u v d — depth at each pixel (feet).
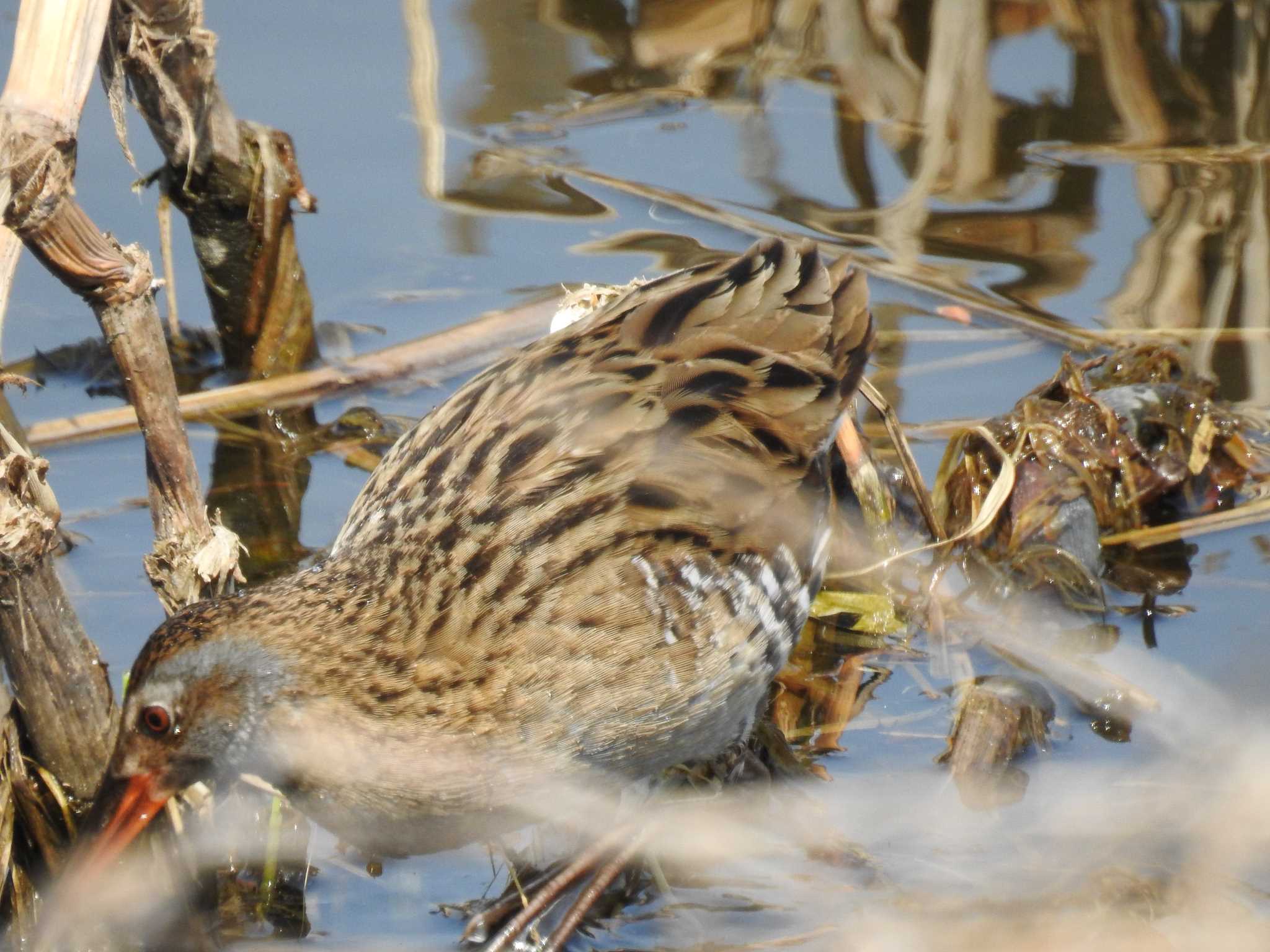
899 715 28.04
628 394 26.23
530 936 24.09
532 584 24.36
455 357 35.99
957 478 32.60
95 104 41.45
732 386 26.68
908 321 36.76
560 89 44.50
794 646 27.55
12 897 24.09
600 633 24.39
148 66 31.71
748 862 25.13
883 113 43.62
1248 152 41.52
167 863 24.04
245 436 34.35
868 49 46.14
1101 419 32.65
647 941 23.80
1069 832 25.22
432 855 25.85
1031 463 32.35
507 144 42.29
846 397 28.04
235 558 25.38
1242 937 23.03
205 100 33.17
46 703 23.39
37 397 35.06
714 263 28.81
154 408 24.20
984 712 27.09
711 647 25.27
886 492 31.60
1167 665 28.63
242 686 23.50
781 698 28.55
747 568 25.76
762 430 26.66
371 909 24.52
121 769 23.48
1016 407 33.35
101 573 30.07
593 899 24.31
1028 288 37.52
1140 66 44.62
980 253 38.58
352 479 33.35
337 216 39.81
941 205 40.24
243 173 34.63
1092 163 41.47
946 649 29.63
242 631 23.59
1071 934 23.24
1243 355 35.55
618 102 44.01
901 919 23.71
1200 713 27.53
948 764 26.81
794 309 27.99
